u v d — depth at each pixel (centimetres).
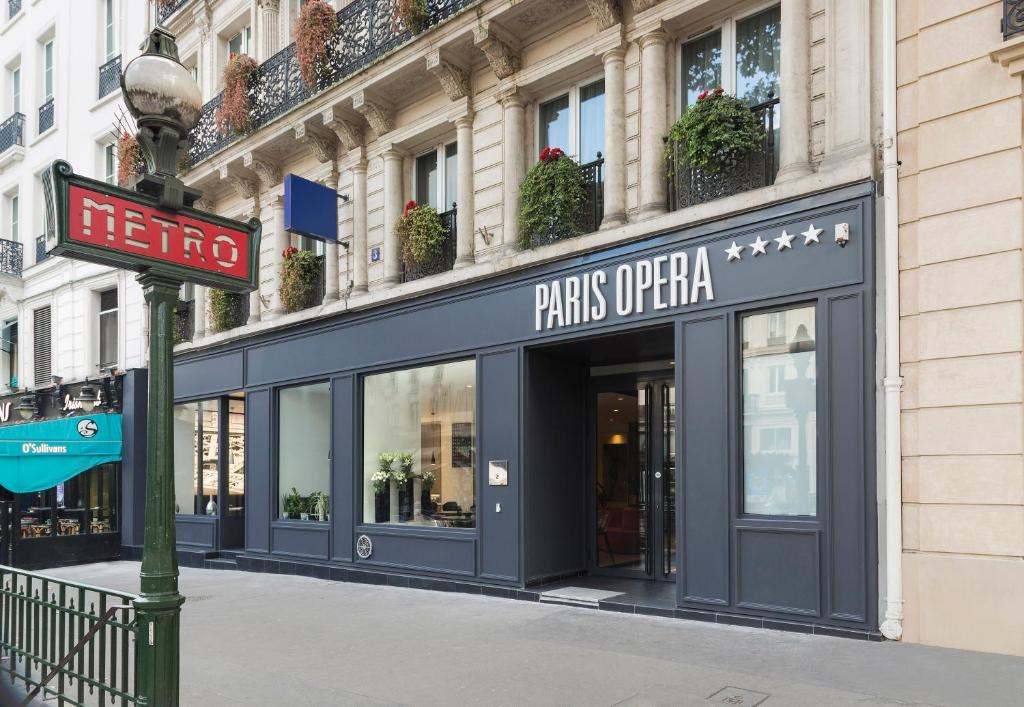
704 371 784
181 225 438
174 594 409
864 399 672
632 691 539
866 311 677
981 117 639
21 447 1451
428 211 1117
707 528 770
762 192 748
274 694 563
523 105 1025
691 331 797
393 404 1148
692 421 791
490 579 969
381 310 1151
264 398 1366
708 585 765
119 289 1767
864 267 681
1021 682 528
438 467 1073
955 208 646
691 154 803
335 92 1192
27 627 539
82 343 1869
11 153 2117
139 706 406
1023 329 608
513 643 691
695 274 794
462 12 998
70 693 528
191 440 1570
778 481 743
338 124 1216
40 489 1480
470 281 1023
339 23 1220
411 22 1070
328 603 946
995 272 622
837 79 727
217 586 1141
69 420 1541
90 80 1908
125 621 427
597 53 920
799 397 733
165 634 403
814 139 748
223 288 470
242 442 1514
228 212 1563
